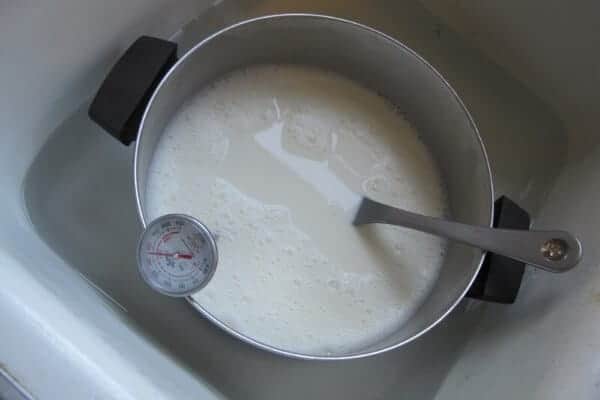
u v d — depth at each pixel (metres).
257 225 0.48
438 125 0.50
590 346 0.40
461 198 0.50
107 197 0.52
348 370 0.51
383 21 0.58
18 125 0.46
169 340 0.50
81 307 0.40
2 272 0.36
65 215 0.51
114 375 0.34
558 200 0.53
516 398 0.41
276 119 0.51
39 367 0.34
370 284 0.49
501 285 0.46
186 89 0.49
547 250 0.41
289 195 0.49
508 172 0.56
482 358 0.48
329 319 0.48
